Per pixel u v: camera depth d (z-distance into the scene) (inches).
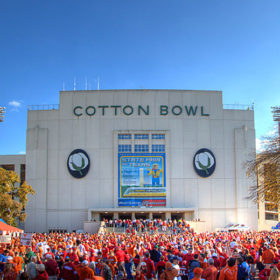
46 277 505.4
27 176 2559.1
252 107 2704.2
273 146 986.1
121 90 2637.8
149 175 2554.1
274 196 987.9
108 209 2468.0
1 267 645.9
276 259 688.4
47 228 2511.1
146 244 1004.6
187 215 2559.1
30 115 2630.4
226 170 2608.3
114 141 2578.7
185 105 2652.6
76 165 2554.1
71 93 2640.3
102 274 608.7
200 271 460.8
